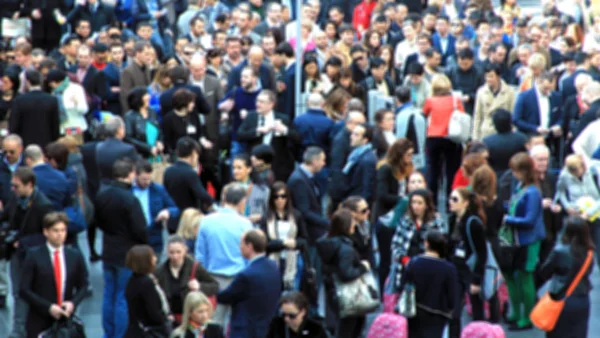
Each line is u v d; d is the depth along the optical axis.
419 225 24.55
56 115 32.28
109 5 47.69
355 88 34.84
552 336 23.64
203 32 45.06
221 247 23.56
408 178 27.19
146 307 21.25
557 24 44.78
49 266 22.44
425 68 38.78
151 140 30.52
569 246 23.19
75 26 46.09
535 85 34.53
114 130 28.42
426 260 22.78
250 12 45.19
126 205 24.06
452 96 33.66
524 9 59.16
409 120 32.09
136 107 30.47
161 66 34.50
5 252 24.91
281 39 39.47
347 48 41.97
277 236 24.67
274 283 22.02
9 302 28.09
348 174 28.05
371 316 27.31
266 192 26.86
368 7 50.84
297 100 35.00
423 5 55.78
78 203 26.14
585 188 27.41
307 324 21.84
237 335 21.83
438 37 45.34
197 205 26.84
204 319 21.06
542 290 29.23
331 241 23.45
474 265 24.42
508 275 26.16
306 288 24.84
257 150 27.31
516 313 26.39
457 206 24.44
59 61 39.22
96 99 36.34
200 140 31.55
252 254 22.00
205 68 37.12
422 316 22.86
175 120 30.91
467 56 37.91
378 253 28.38
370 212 27.86
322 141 30.95
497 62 40.53
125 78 35.75
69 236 26.00
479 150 28.86
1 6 48.09
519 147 30.09
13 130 32.09
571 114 33.97
